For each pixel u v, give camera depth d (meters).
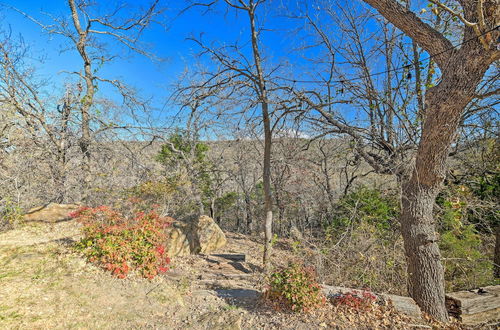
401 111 7.49
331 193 10.59
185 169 12.81
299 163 10.34
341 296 5.19
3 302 4.33
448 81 4.72
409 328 4.54
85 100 11.60
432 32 5.02
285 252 10.38
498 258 7.31
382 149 7.67
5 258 5.95
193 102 8.05
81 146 11.41
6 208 8.39
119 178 11.20
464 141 8.25
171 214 11.98
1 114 9.12
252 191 16.81
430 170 5.34
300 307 4.83
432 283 5.30
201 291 6.12
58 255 6.20
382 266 6.53
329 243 7.81
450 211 6.48
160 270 6.54
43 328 3.90
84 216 6.67
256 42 8.01
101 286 5.32
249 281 7.32
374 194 8.17
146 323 4.48
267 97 7.80
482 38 4.19
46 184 10.30
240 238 13.57
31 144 9.82
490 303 5.27
